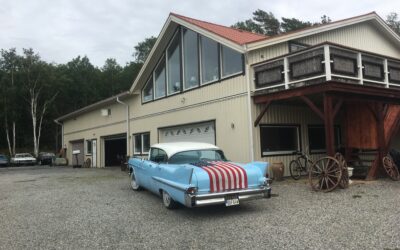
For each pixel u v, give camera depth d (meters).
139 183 10.21
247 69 11.80
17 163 34.12
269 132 12.22
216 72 13.39
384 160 10.86
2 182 15.48
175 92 15.91
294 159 12.70
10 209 8.49
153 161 9.08
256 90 11.69
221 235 5.56
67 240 5.65
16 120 42.88
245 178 6.91
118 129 21.36
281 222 6.14
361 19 14.99
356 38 15.32
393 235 5.13
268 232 5.58
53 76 45.00
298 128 12.99
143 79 18.36
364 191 8.67
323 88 9.43
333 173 9.00
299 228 5.71
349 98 10.20
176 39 15.95
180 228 6.08
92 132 25.08
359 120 11.77
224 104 12.87
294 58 10.35
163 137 16.91
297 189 9.41
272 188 9.84
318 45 9.51
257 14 47.19
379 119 11.08
